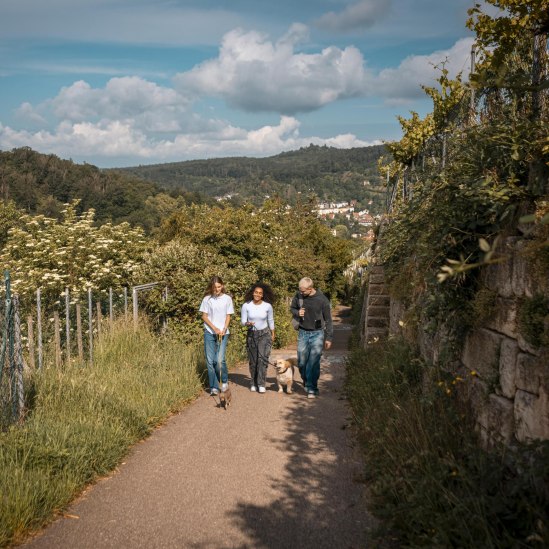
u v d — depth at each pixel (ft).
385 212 53.16
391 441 17.26
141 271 43.11
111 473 18.03
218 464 18.76
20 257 46.78
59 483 15.76
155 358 32.12
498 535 11.28
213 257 46.24
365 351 33.19
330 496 15.96
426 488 13.50
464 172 17.44
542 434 12.06
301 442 21.06
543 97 16.65
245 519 14.60
